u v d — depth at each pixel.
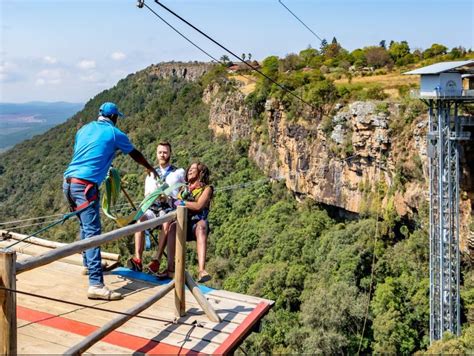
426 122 38.72
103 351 5.27
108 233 5.02
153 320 6.01
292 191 57.75
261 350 29.91
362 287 34.69
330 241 41.06
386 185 44.09
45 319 5.90
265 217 53.47
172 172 7.86
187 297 6.71
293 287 36.28
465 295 32.12
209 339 5.62
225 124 75.94
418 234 39.03
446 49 63.12
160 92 147.88
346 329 29.75
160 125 96.12
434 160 33.75
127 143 6.80
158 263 7.38
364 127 44.59
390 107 43.09
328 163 50.53
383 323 29.09
